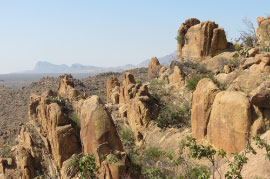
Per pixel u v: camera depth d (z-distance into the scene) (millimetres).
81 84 73000
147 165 14031
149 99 25062
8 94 76500
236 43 33750
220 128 14344
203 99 15773
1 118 59094
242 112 13195
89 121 13773
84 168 9633
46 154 23625
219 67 28734
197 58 33969
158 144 21219
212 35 32938
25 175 22797
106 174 11352
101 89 68938
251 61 24344
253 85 20188
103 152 12375
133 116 25156
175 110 24219
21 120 57094
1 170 25078
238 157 8102
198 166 13898
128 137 23906
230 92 14289
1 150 31688
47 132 22609
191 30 35375
